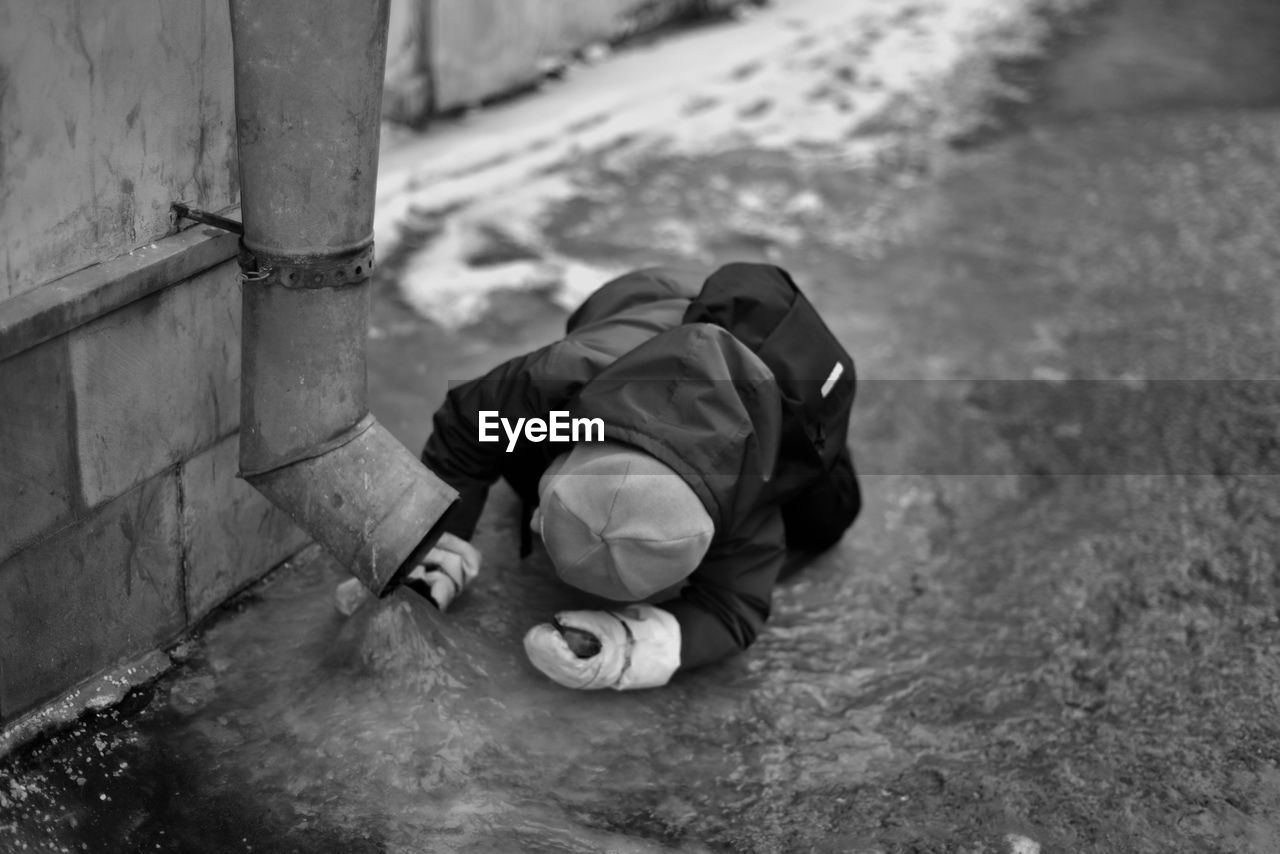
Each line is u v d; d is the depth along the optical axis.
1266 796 3.02
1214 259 5.32
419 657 3.09
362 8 2.39
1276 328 4.89
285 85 2.42
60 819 2.70
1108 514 3.97
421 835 2.76
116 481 2.82
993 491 4.05
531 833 2.79
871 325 4.77
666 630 3.05
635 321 3.20
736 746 3.08
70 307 2.54
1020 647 3.46
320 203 2.54
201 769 2.85
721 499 2.77
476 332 4.46
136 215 2.68
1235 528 3.92
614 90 5.95
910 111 6.32
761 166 5.71
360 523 2.82
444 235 4.97
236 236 2.83
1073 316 4.92
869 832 2.89
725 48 6.54
